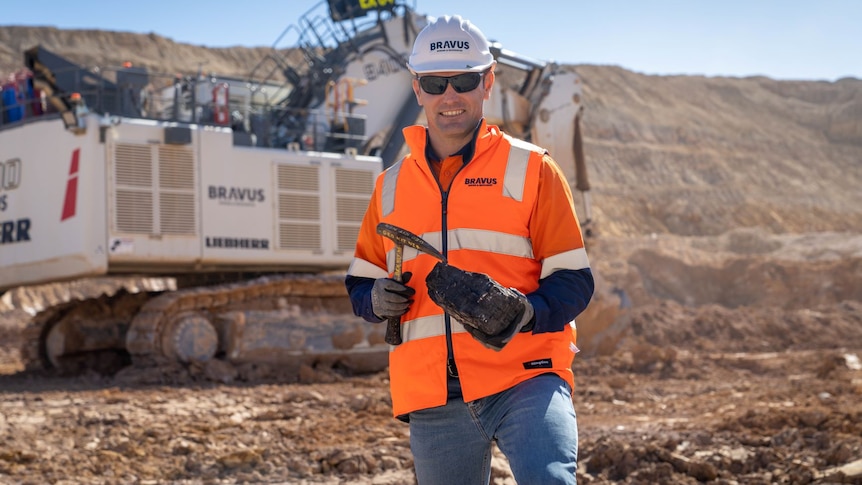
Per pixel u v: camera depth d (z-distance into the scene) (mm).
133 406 11164
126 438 9188
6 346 24328
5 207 14500
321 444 9078
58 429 9641
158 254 14133
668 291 47531
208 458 8375
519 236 3777
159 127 14242
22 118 15273
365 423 10211
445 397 3701
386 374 15594
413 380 3771
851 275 45719
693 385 14922
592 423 10609
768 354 21391
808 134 120125
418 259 3824
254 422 10234
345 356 15594
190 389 12969
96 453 8609
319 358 15414
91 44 83375
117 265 14016
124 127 14016
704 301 47156
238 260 14773
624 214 82750
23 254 14227
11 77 15766
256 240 14938
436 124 3893
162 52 86000
